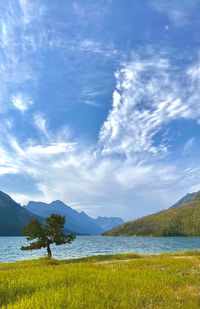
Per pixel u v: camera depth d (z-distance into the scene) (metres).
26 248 28.41
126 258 26.06
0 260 41.50
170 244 94.50
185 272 11.99
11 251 67.06
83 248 73.19
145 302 5.76
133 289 7.06
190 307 5.27
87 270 12.53
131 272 11.28
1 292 7.26
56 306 5.21
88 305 5.38
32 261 24.30
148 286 7.57
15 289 7.65
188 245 85.31
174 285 8.16
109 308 5.20
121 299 5.92
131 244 97.38
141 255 28.30
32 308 5.05
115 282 8.27
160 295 6.45
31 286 8.04
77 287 7.45
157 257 25.84
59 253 52.66
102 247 77.50
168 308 5.22
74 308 5.14
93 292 6.77
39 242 28.33
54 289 7.23
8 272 12.95
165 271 12.31
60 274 10.65
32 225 28.55
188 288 7.41
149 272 11.31
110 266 16.25
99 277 9.61
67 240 29.58
